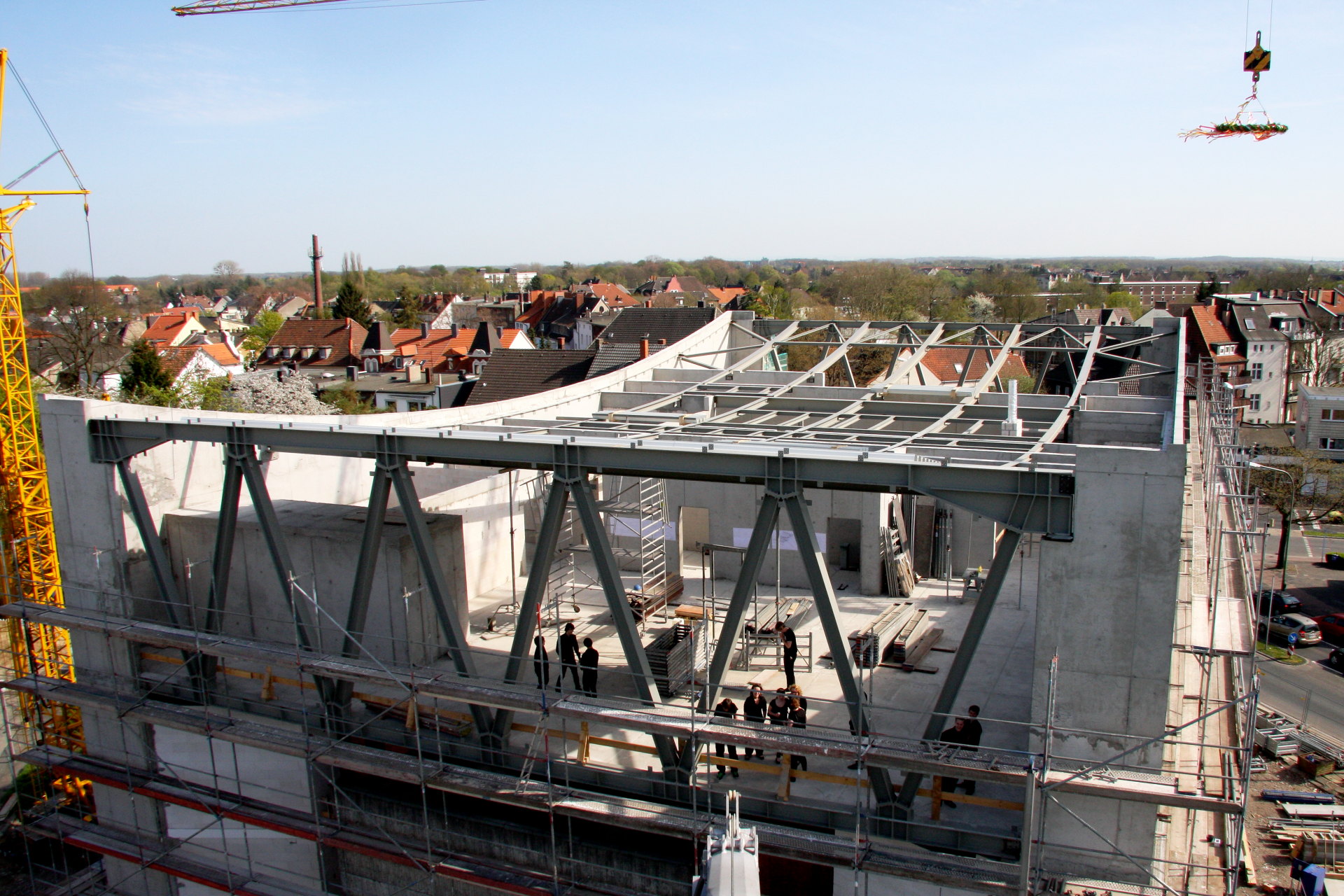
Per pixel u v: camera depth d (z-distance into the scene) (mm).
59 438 19547
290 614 19250
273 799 18141
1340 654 35219
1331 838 23875
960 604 22984
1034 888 11906
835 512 23828
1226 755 14406
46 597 29672
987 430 19391
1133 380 25344
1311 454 53188
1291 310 73688
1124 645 12102
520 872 15422
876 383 23891
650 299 130625
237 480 17422
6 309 31500
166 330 96438
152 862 18703
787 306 91938
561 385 49438
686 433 18172
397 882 17156
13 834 23531
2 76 30984
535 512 26719
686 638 19094
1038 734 12680
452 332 87625
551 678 18781
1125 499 11781
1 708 20344
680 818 13680
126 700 18734
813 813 14078
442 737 16766
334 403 61906
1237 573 24250
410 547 19141
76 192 33062
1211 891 14758
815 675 19000
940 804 13570
